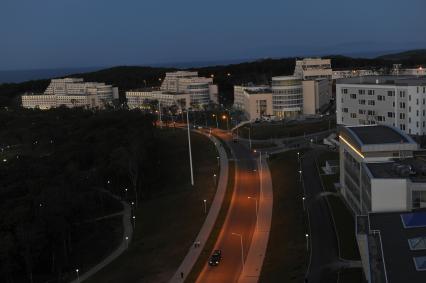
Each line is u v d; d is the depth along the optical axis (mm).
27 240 151125
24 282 157000
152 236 171125
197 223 168500
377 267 96562
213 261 133125
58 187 182250
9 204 172750
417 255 96750
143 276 135625
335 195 175250
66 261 167250
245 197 189750
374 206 121812
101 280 142875
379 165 136625
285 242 139875
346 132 163375
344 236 136375
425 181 119250
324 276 113688
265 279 120438
